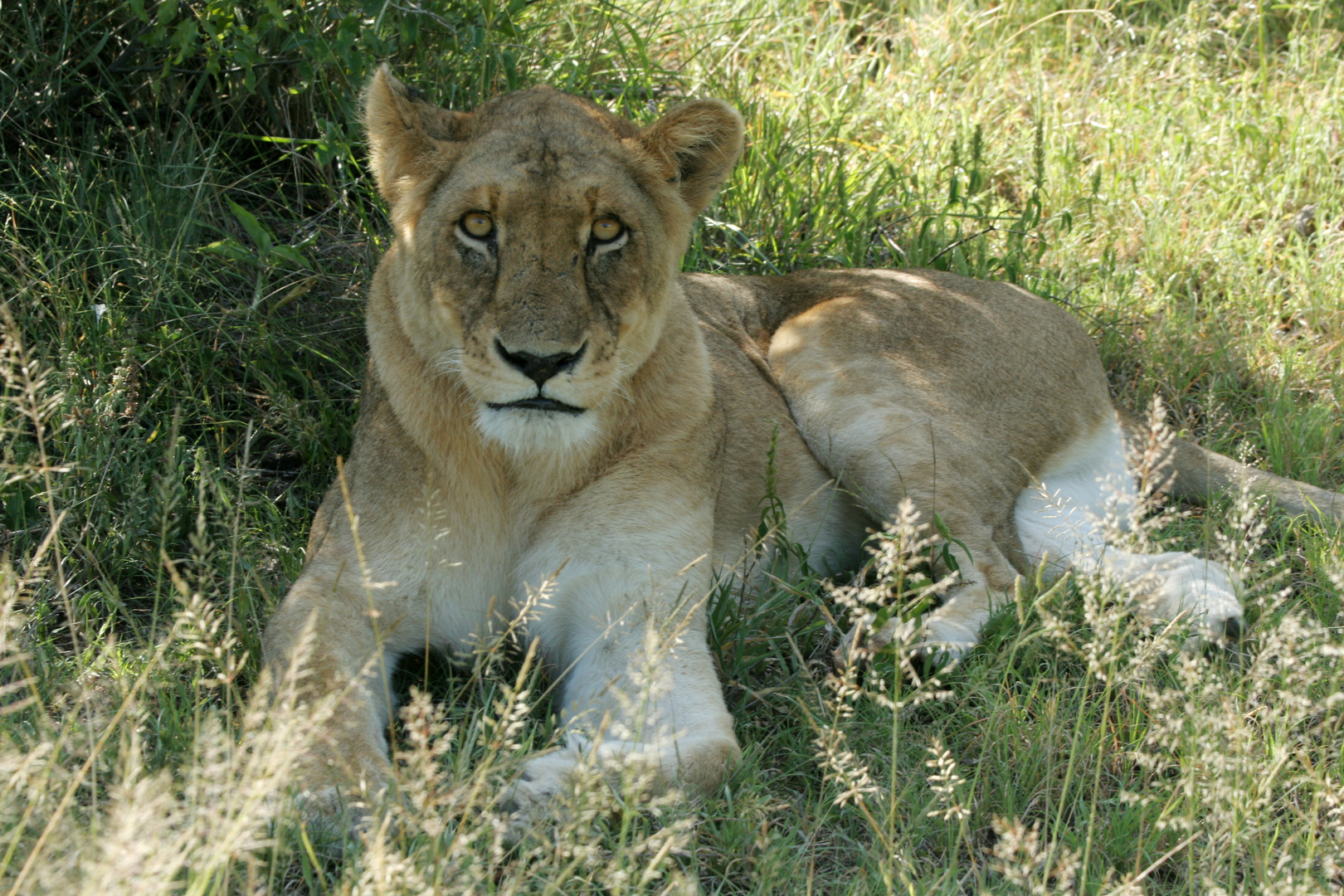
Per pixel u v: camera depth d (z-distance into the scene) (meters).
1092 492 7.96
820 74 12.49
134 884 3.42
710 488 6.49
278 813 4.42
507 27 9.37
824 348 7.53
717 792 5.24
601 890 4.53
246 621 6.05
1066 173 11.33
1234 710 5.09
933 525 6.98
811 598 6.59
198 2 9.23
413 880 3.95
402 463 6.00
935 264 10.05
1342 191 11.17
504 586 6.21
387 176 6.00
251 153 9.94
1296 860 4.84
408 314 5.95
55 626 6.24
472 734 4.87
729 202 10.13
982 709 5.77
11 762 3.90
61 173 8.39
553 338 5.41
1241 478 7.68
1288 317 10.16
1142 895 4.46
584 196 5.59
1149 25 14.16
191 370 8.05
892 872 4.53
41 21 9.03
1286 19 13.95
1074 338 8.10
